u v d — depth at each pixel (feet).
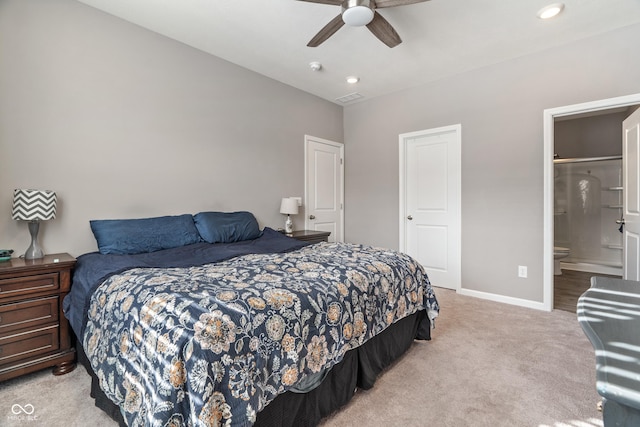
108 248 7.21
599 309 2.96
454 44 9.38
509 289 10.55
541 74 9.80
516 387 5.72
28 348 5.88
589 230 16.14
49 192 6.64
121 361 3.98
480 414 5.00
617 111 14.98
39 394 5.52
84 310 5.39
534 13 7.85
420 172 12.95
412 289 7.01
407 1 6.31
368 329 5.53
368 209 14.46
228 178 10.66
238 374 3.47
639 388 1.78
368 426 4.76
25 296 5.84
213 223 9.22
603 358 2.10
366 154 14.49
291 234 11.58
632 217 9.05
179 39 9.20
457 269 11.81
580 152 16.20
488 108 10.87
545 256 9.82
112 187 8.09
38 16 6.95
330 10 7.75
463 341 7.64
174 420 3.12
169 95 9.14
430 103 12.31
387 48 9.68
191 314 3.63
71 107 7.43
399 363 6.63
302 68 11.12
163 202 9.05
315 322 4.51
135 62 8.44
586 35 8.89
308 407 4.62
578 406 5.16
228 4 7.53
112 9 7.78
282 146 12.46
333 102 14.66
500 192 10.68
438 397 5.46
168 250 7.69
